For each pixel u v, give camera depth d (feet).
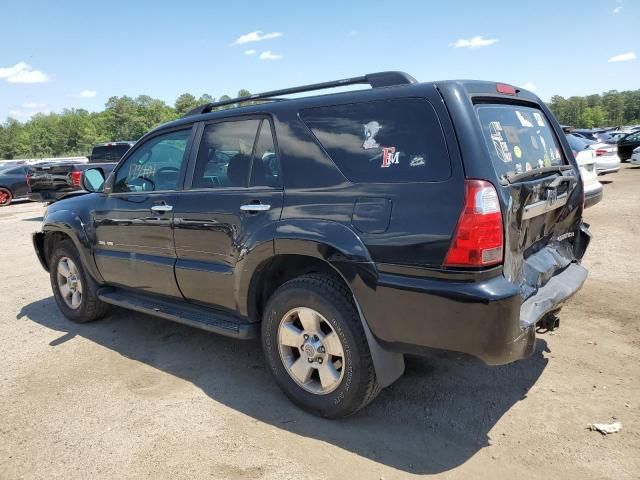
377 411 10.50
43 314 17.83
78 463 9.18
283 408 10.76
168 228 12.62
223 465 8.93
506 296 8.00
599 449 8.98
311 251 9.53
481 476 8.43
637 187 44.37
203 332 15.35
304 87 11.09
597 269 19.43
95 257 15.17
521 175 9.45
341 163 9.58
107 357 13.79
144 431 10.09
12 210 53.31
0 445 9.85
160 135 13.64
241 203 10.89
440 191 8.32
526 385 11.28
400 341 8.86
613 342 13.14
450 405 10.62
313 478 8.52
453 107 8.52
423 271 8.38
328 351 9.86
